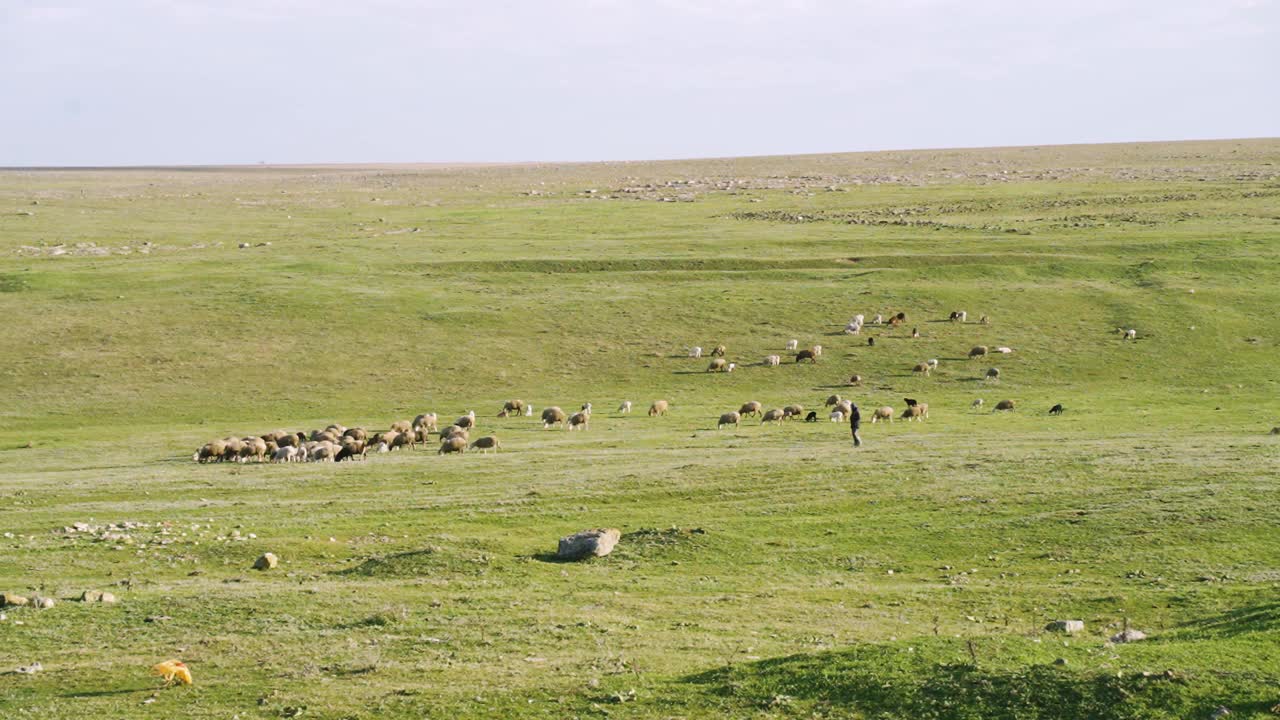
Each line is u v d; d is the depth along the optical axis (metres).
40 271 101.44
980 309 88.06
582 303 91.81
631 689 18.69
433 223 145.00
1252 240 107.56
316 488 41.66
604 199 180.88
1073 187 175.25
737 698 18.02
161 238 131.62
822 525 33.81
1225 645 18.88
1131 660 18.06
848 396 67.75
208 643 22.52
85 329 82.81
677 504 37.34
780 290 95.25
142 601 25.59
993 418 57.97
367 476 43.88
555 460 46.56
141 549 31.31
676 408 65.25
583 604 25.59
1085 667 17.67
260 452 50.25
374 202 184.38
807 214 147.12
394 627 23.48
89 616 24.48
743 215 147.88
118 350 78.44
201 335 82.06
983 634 21.47
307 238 130.25
